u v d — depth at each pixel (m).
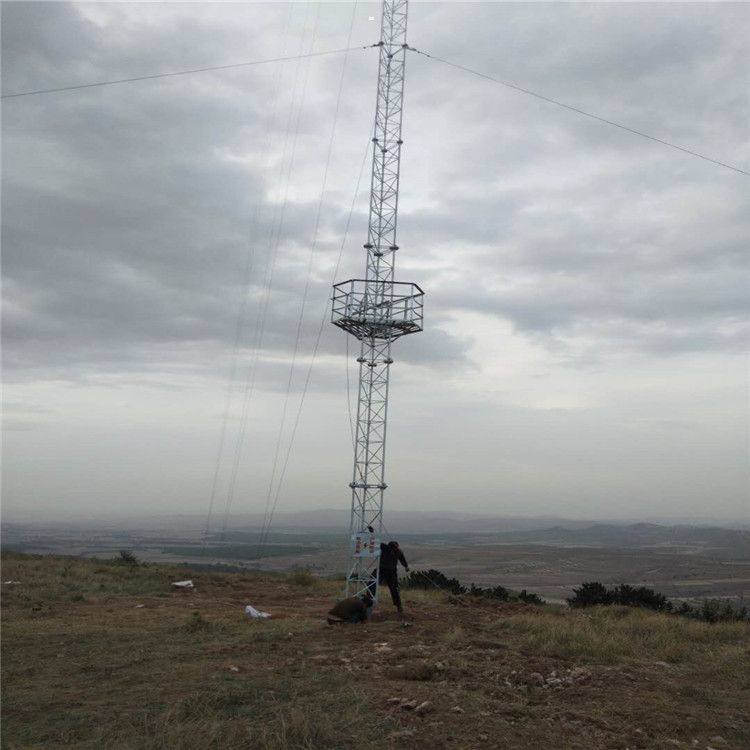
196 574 29.31
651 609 22.67
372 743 6.77
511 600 25.53
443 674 9.80
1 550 35.72
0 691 8.71
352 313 20.81
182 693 8.52
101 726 7.17
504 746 6.91
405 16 25.34
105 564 32.12
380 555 17.50
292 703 7.99
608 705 8.72
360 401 20.86
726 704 9.18
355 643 12.45
